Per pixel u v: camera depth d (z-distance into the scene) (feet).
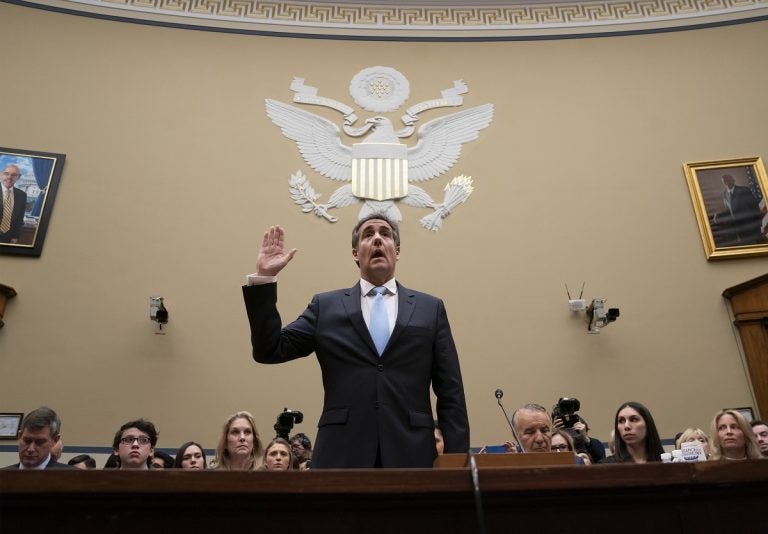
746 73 24.25
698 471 4.58
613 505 4.75
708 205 22.22
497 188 22.97
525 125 24.03
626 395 20.04
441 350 6.94
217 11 25.14
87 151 22.08
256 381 19.90
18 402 18.63
